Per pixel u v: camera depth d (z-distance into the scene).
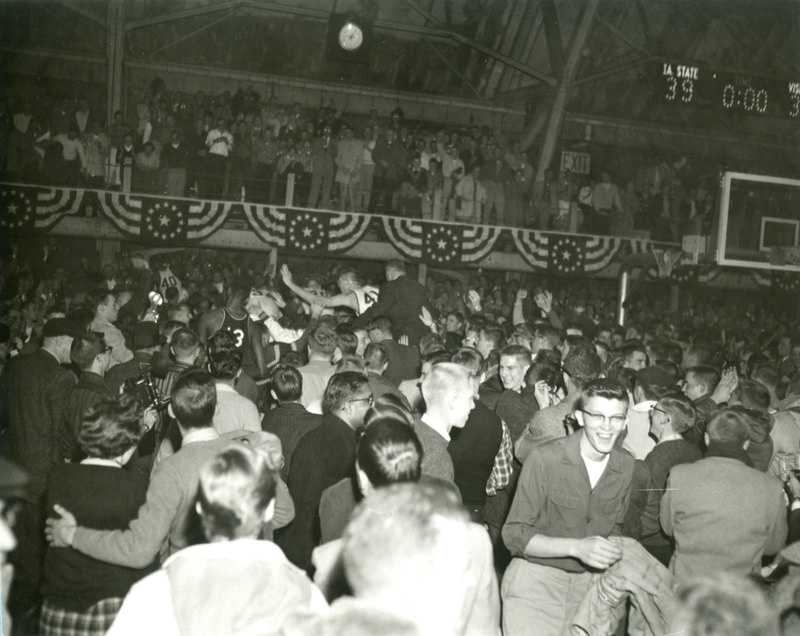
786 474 4.49
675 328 16.61
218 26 18.47
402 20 19.38
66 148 15.34
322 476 3.72
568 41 19.41
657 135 21.98
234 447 2.24
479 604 2.51
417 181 17.11
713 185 20.97
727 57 21.67
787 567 2.84
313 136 16.83
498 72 20.61
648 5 20.30
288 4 18.42
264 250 16.28
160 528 2.95
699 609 1.42
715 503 3.38
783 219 15.73
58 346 4.57
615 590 3.31
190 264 15.40
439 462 3.36
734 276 18.30
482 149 17.94
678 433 4.05
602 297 18.00
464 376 3.46
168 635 2.06
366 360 5.11
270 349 6.73
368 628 1.52
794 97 22.36
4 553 3.45
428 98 20.48
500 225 17.70
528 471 3.45
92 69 17.80
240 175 16.41
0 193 14.58
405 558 1.55
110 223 15.05
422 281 17.03
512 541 3.42
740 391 4.66
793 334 18.47
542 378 4.80
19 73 17.30
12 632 3.80
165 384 4.81
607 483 3.44
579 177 20.59
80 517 2.98
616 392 3.33
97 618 2.94
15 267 14.20
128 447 3.13
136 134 16.09
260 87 19.28
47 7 17.12
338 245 16.12
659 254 17.28
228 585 2.08
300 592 2.11
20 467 4.18
